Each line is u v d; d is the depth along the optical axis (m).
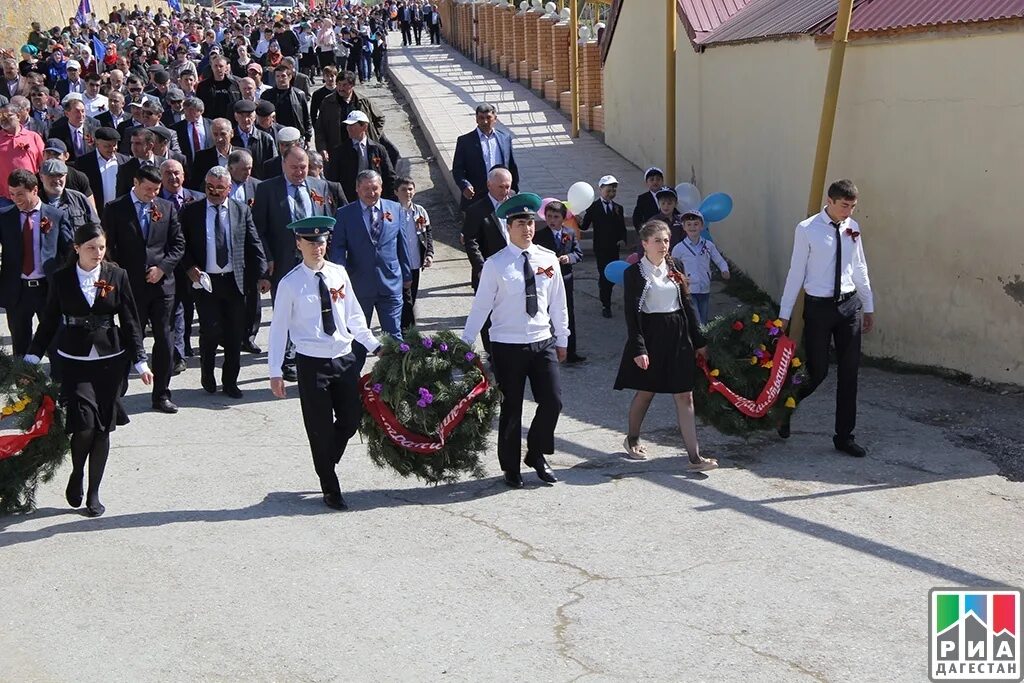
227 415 10.23
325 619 6.27
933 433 9.28
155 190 10.11
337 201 11.53
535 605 6.39
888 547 7.06
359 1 71.94
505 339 8.12
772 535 7.27
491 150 13.38
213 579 6.80
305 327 7.76
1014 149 9.80
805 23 12.17
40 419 7.73
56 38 31.02
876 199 11.16
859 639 5.93
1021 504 7.74
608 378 11.13
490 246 10.63
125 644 6.04
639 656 5.79
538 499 8.02
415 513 7.81
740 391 8.81
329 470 7.85
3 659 5.92
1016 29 9.56
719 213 11.96
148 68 27.62
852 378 8.80
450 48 45.56
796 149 12.46
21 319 10.22
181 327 11.63
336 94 15.74
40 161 12.52
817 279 8.80
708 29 16.48
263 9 50.72
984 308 10.29
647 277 8.30
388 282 10.62
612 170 20.52
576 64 23.44
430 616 6.29
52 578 6.85
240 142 13.80
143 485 8.46
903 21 10.57
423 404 8.01
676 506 7.80
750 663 5.70
